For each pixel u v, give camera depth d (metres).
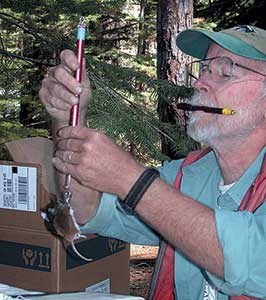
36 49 4.90
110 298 1.73
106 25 9.77
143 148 3.91
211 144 1.82
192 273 1.83
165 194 1.49
